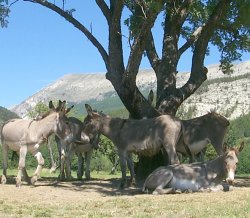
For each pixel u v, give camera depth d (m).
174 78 19.27
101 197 13.37
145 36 15.79
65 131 16.25
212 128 16.61
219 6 18.88
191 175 13.66
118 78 18.20
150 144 15.58
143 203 11.23
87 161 20.22
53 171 31.11
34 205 11.11
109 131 16.11
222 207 10.44
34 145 15.66
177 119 15.66
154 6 14.40
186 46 20.02
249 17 18.69
